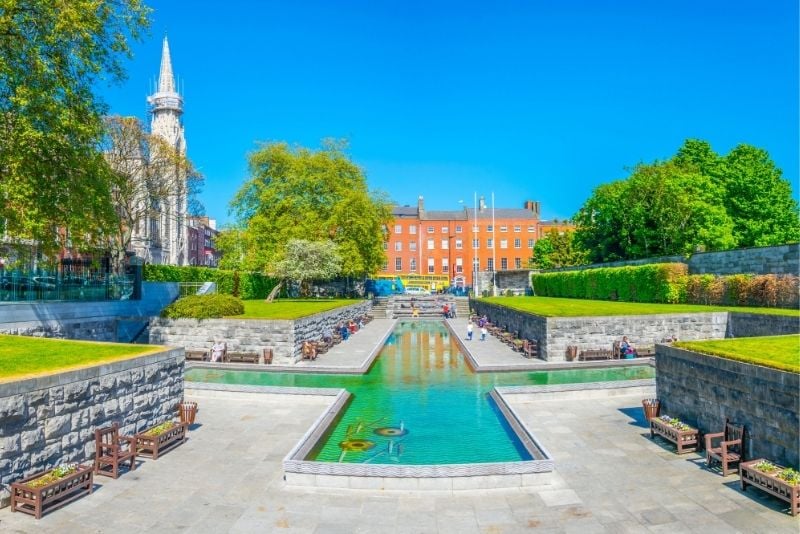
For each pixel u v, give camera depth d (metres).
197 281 43.53
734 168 49.31
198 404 17.95
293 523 9.49
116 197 37.97
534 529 9.20
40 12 18.94
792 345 14.09
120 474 11.72
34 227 18.61
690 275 38.16
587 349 27.34
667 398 15.10
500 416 16.77
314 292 65.75
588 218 58.59
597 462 12.44
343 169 55.34
